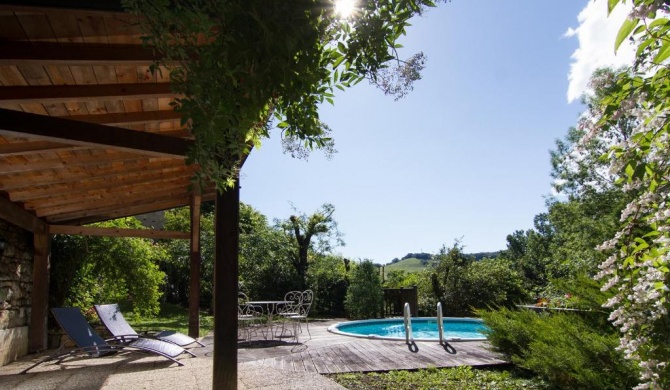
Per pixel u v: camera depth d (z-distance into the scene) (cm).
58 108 412
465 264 1443
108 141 364
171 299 1566
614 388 326
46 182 557
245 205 1811
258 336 856
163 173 673
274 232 1555
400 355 571
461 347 623
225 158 239
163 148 382
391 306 1342
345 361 537
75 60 298
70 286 845
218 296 358
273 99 217
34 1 238
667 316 153
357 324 1129
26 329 691
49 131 346
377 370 486
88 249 873
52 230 745
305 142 252
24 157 494
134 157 543
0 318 602
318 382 418
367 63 212
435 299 1395
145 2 181
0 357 584
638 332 161
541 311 578
